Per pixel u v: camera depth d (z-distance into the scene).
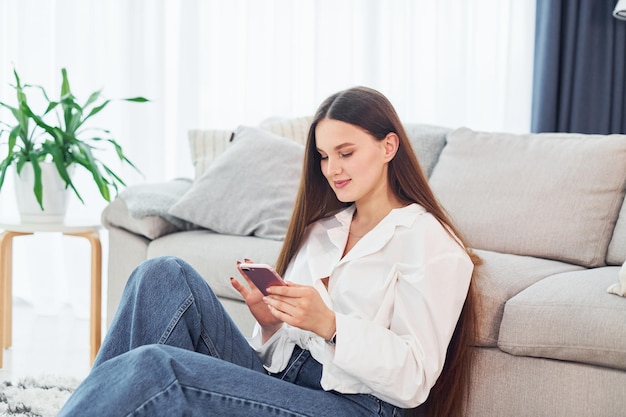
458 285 1.58
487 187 2.62
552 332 1.76
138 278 1.64
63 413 1.34
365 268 1.64
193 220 2.80
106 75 3.94
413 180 1.70
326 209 1.82
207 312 1.65
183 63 3.94
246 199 2.77
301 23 3.93
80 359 3.08
